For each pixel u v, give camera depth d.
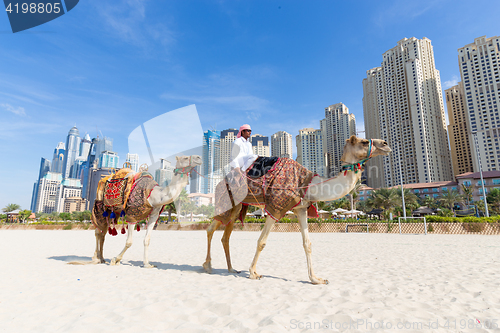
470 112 97.62
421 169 99.44
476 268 6.58
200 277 5.42
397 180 103.00
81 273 5.75
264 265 7.28
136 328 2.81
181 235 22.86
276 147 93.94
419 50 107.44
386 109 112.62
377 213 55.25
